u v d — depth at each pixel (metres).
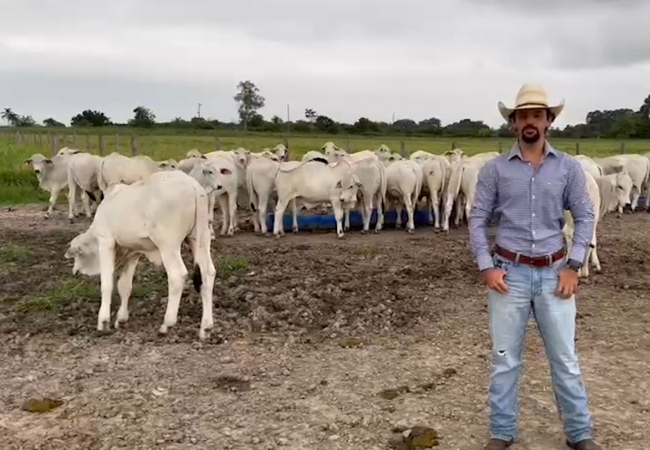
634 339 7.36
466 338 7.48
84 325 7.81
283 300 8.80
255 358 6.83
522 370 6.43
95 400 5.74
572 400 4.62
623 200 17.78
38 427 5.25
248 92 79.94
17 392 5.94
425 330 7.79
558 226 4.52
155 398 5.80
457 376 6.33
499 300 4.57
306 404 5.68
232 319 8.03
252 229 15.21
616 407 5.58
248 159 16.84
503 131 71.31
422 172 15.10
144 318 8.08
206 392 5.95
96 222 7.50
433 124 81.44
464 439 5.05
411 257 11.84
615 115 80.81
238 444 4.98
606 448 4.88
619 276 10.41
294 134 66.94
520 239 4.49
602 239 13.81
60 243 12.80
